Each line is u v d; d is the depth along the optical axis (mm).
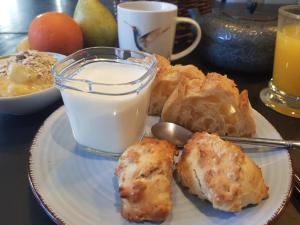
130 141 207
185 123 240
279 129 246
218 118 230
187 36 378
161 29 300
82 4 336
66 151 204
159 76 244
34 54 272
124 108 191
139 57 226
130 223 155
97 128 198
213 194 157
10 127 240
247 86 309
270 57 303
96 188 177
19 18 490
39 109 252
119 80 207
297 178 190
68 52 312
